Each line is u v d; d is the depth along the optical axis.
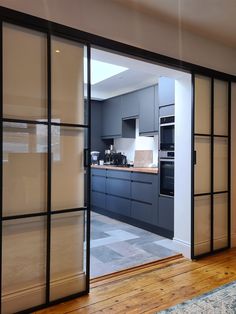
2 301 1.89
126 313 1.98
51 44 2.05
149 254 3.12
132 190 4.36
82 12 2.16
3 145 1.88
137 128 5.52
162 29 2.64
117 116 5.56
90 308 2.05
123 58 2.54
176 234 3.25
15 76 1.92
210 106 3.17
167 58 2.67
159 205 3.82
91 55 2.46
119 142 6.08
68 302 2.14
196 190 3.06
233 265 2.85
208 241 3.17
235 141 3.43
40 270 2.06
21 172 1.96
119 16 2.35
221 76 3.20
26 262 2.00
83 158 2.26
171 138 3.66
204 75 3.07
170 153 3.65
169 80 3.75
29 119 1.98
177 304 2.09
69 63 2.16
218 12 2.47
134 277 2.56
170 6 2.37
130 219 4.46
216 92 3.22
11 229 1.92
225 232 3.35
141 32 2.48
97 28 2.23
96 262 2.88
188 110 3.08
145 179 4.08
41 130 2.04
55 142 2.12
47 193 2.07
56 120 2.11
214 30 2.85
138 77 4.72
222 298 2.17
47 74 2.04
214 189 3.23
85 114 2.26
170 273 2.65
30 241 2.01
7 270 1.92
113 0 2.29
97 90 5.74
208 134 3.16
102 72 4.87
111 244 3.47
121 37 2.36
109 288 2.35
